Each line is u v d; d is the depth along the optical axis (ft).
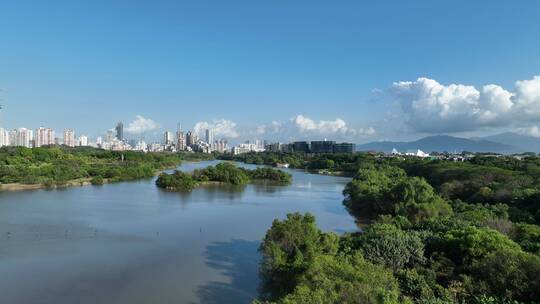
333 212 370.32
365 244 162.40
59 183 540.11
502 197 309.22
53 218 311.27
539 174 401.70
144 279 181.57
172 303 156.97
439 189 395.96
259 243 246.27
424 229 205.26
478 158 643.86
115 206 377.91
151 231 274.36
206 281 180.55
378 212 342.64
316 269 120.88
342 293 100.94
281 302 103.86
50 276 182.39
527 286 119.65
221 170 639.76
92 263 201.87
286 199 453.99
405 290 126.11
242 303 157.38
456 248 156.56
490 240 150.10
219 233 271.90
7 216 316.60
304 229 191.72
